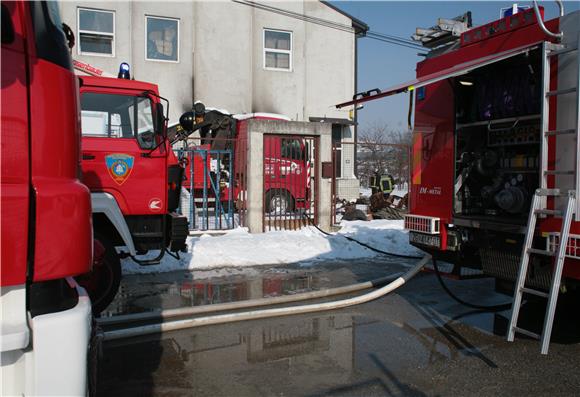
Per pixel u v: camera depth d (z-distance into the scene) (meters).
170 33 18.03
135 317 5.29
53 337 1.87
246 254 8.85
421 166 6.22
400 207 15.05
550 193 4.20
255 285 7.05
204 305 5.75
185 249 6.48
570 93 4.23
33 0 1.97
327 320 5.55
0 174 1.86
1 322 1.87
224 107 18.70
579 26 4.20
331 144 11.51
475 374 4.12
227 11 18.64
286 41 19.62
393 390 3.82
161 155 6.19
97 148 5.89
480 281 7.50
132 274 7.60
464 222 5.45
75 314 1.93
